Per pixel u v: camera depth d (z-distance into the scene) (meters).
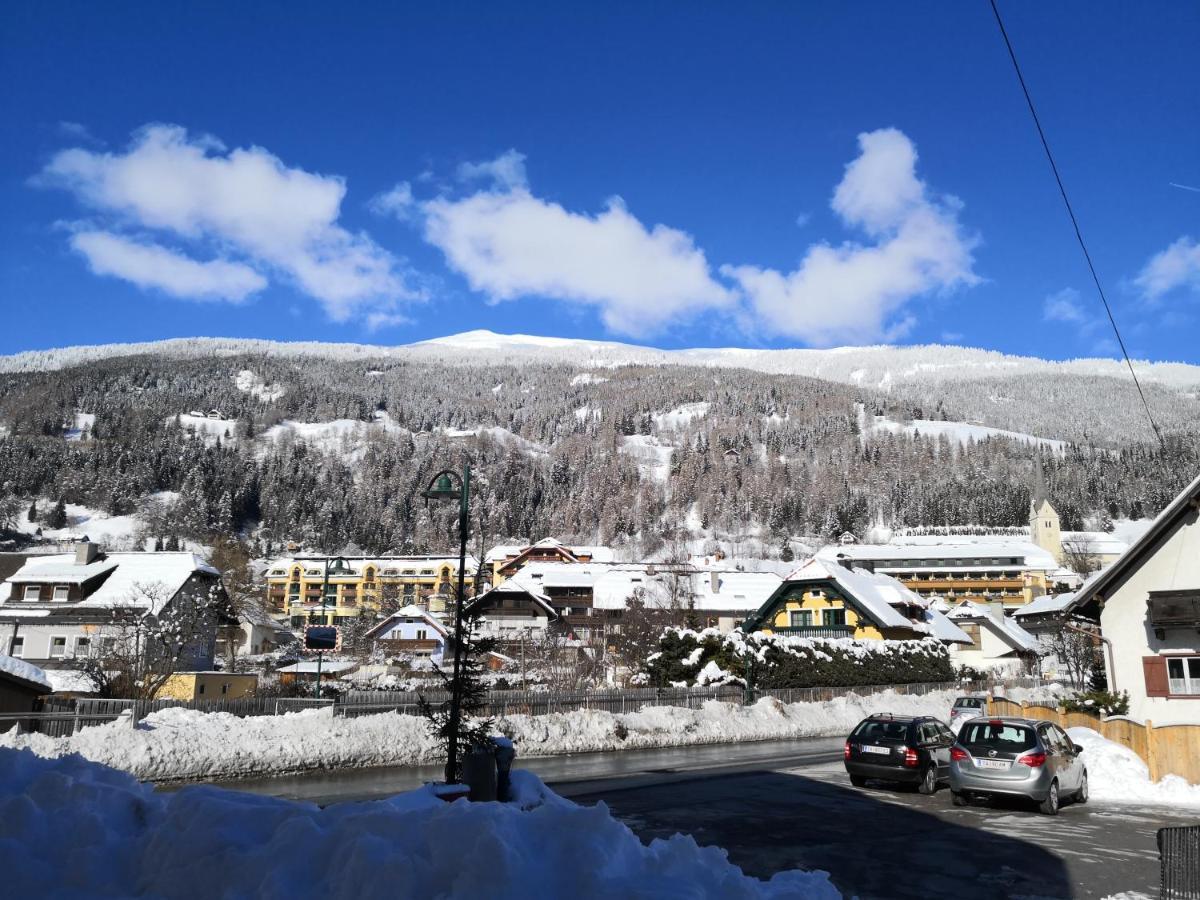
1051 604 74.81
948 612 70.12
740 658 41.06
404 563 119.25
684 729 32.22
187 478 168.00
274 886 5.34
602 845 5.79
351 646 75.88
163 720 22.38
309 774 20.86
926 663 50.50
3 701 23.95
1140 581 25.88
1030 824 14.85
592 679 51.75
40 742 18.34
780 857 11.88
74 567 52.66
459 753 12.88
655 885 5.52
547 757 26.16
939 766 19.12
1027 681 59.03
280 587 120.25
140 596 49.59
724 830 13.81
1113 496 174.50
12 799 6.41
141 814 6.71
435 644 73.56
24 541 140.62
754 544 168.75
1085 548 135.50
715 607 76.50
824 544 167.75
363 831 5.85
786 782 19.95
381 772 21.38
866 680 46.03
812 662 43.75
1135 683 25.47
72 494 165.38
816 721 38.44
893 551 127.06
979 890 10.29
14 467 170.25
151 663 37.75
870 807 16.50
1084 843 13.20
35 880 5.79
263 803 6.63
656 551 161.25
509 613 78.81
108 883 5.88
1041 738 16.44
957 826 14.57
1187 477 166.00
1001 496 179.38
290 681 50.28
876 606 53.12
